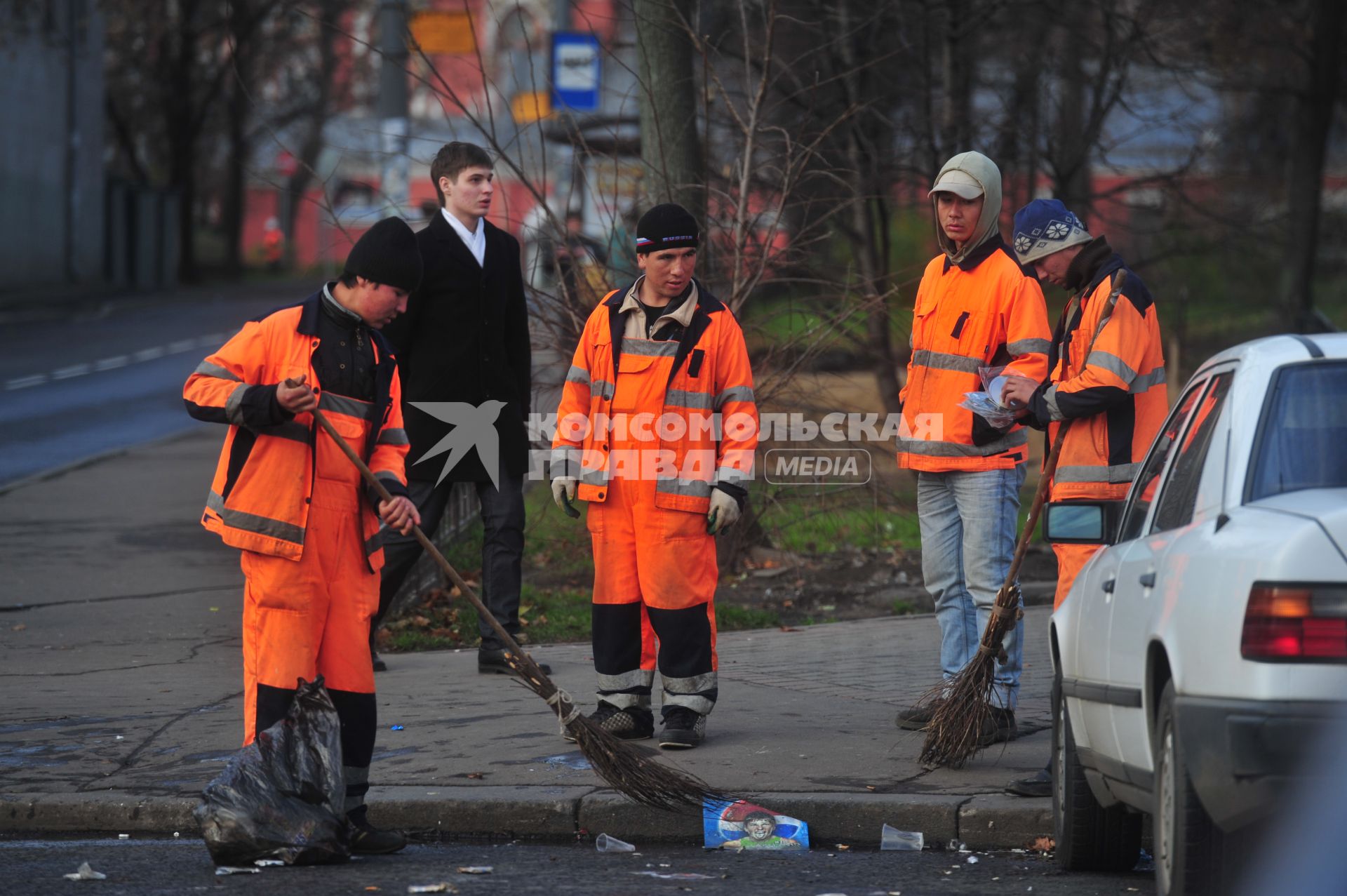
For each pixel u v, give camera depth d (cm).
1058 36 4841
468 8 3381
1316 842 1189
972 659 1977
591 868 1664
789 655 2755
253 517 1639
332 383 1670
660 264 2073
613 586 2133
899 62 4475
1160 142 5203
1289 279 7231
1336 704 1153
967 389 2130
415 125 5475
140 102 15650
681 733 2061
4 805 1839
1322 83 7025
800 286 3356
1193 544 1315
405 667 2641
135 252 14700
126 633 2906
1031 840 1761
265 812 1628
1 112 12294
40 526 4175
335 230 3409
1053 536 1639
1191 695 1234
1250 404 1366
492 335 2575
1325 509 1205
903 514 3488
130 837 1817
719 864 1694
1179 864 1261
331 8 13838
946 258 2181
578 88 3647
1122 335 1862
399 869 1636
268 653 1656
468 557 3506
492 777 1928
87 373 8181
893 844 1775
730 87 3553
